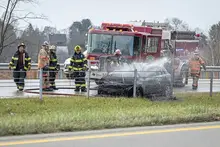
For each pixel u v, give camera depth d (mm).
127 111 24125
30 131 17828
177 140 17875
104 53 40188
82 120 20219
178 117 21984
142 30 42344
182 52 51594
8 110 24734
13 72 33094
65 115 21656
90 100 29469
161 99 33125
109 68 36312
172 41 50156
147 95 32906
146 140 17656
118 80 32531
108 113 22906
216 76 61625
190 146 16922
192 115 22688
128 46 40125
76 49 35062
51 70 34500
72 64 35125
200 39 54188
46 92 32812
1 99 28078
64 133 18219
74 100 29062
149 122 20938
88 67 38562
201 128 20609
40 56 34250
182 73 41969
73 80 35312
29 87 35625
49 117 20875
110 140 17391
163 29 46562
